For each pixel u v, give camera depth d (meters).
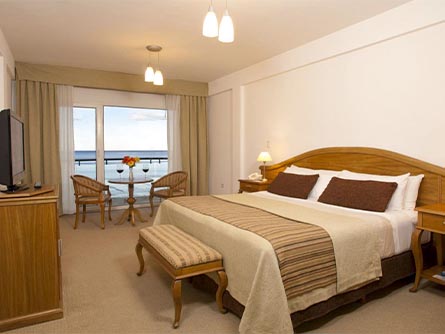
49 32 3.57
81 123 5.56
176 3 2.88
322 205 3.03
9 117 2.12
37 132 4.92
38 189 2.31
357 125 3.46
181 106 6.14
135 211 4.93
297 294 1.87
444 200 2.71
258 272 1.80
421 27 2.80
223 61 4.74
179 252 2.12
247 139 5.25
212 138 6.37
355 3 2.88
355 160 3.44
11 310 2.01
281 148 4.52
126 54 4.40
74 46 4.05
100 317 2.15
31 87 4.84
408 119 2.99
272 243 1.86
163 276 2.85
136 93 5.92
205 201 3.22
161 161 6.39
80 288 2.60
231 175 5.72
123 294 2.50
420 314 2.18
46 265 2.09
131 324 2.07
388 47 3.12
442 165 2.75
